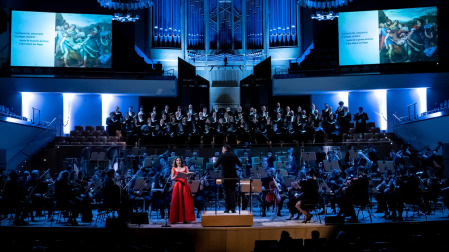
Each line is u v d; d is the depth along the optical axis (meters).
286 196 14.60
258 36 26.27
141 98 25.28
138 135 20.67
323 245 8.91
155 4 26.12
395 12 23.33
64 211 13.05
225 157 11.78
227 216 11.41
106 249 8.81
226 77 26.03
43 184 13.98
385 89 23.64
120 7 17.11
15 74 23.34
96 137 21.42
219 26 26.33
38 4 25.09
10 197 12.45
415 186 12.48
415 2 25.25
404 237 9.88
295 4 26.03
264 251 9.16
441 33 24.41
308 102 25.55
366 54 23.45
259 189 12.15
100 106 24.34
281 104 25.92
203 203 14.12
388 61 23.28
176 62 26.38
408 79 23.16
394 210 12.48
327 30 25.98
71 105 24.25
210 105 25.72
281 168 16.08
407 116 23.73
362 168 12.60
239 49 26.31
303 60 25.09
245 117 21.88
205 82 24.83
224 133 20.48
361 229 11.84
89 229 11.70
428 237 9.45
